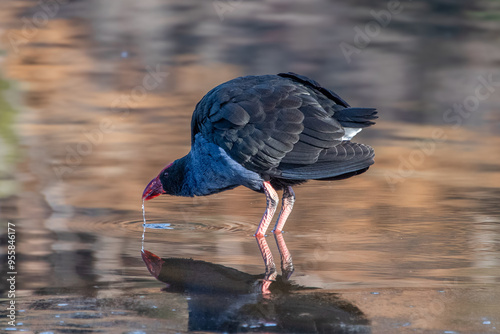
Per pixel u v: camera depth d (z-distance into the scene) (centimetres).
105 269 864
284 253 939
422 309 731
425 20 3136
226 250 955
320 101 1034
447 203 1180
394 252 934
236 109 1012
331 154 993
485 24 3109
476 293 778
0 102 1984
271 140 1001
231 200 1233
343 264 888
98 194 1230
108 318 709
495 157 1507
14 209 1128
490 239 986
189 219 1113
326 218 1108
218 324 695
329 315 716
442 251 936
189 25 3034
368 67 2462
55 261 889
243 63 2506
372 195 1237
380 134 1700
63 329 681
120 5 3328
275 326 689
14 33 2864
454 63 2536
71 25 3019
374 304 746
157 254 929
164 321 702
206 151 1053
